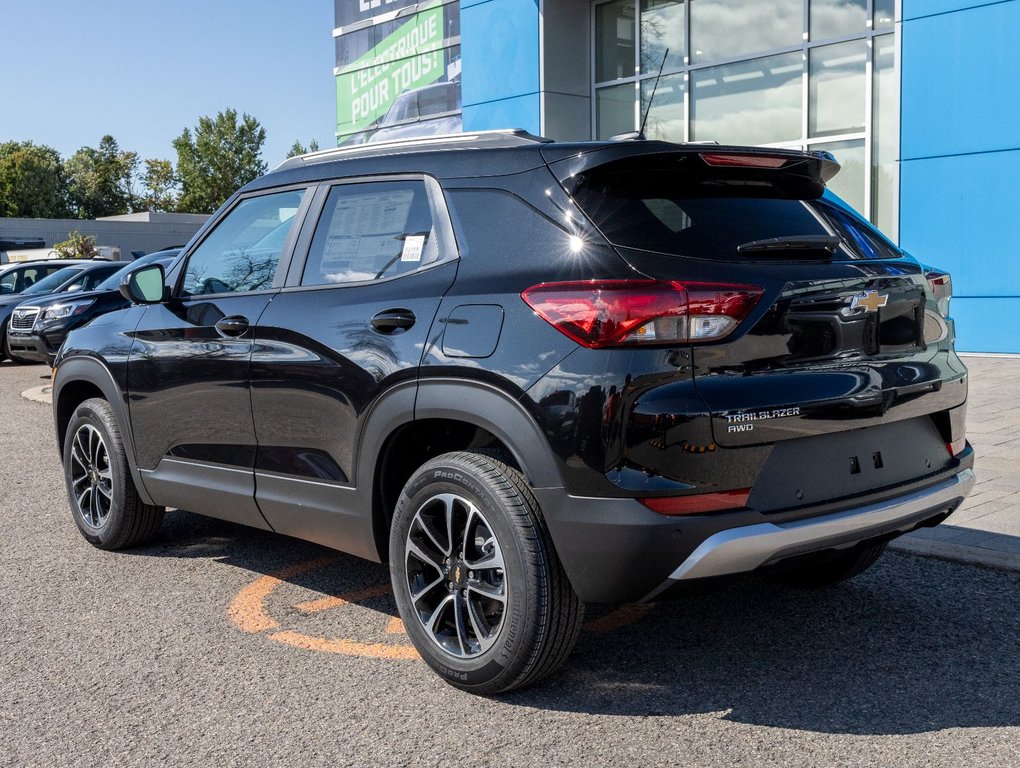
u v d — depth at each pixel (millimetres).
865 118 12672
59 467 7508
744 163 3254
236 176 111438
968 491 3607
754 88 13906
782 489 3012
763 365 2977
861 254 3387
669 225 3094
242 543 5262
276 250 4113
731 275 2959
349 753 2924
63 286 14727
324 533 3820
